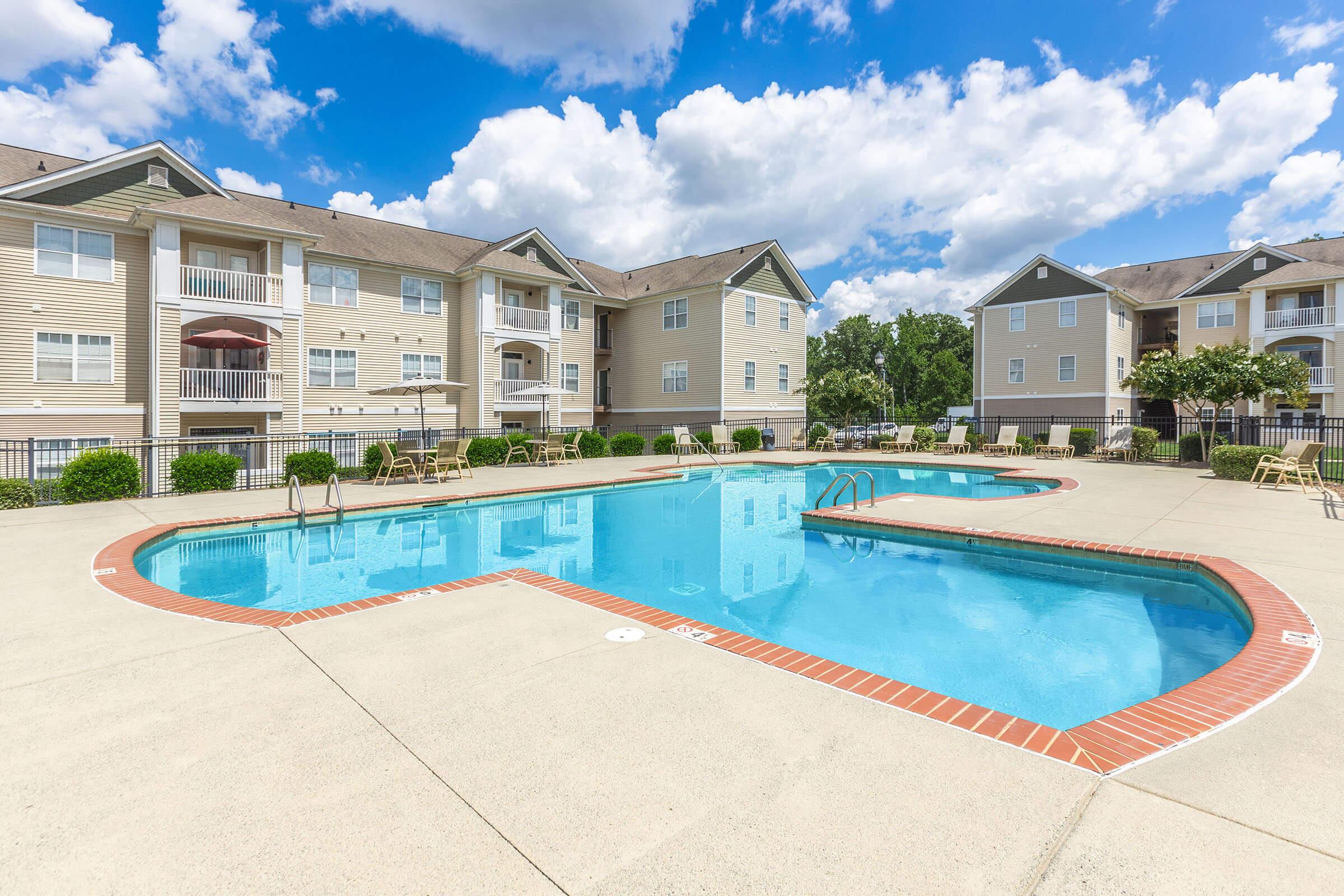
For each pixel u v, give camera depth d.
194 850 2.10
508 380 24.97
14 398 16.41
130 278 18.00
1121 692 4.16
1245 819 2.24
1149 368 17.62
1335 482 12.84
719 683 3.54
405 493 12.86
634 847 2.11
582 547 9.06
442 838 2.17
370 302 22.70
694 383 28.11
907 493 13.21
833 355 71.19
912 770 2.59
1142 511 9.66
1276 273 27.31
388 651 4.08
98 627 4.57
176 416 17.56
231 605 6.27
